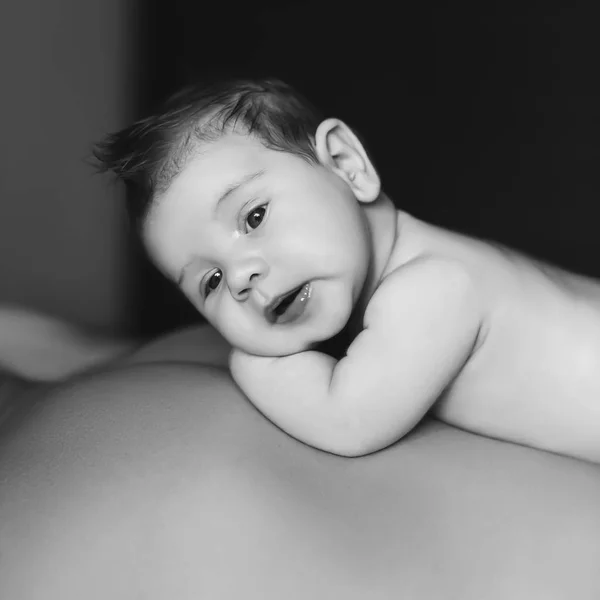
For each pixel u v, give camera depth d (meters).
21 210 2.37
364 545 0.86
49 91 2.31
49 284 2.42
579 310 1.16
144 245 1.17
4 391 1.26
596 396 1.13
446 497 0.93
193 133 1.12
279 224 1.05
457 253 1.14
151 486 0.89
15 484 0.91
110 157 1.16
